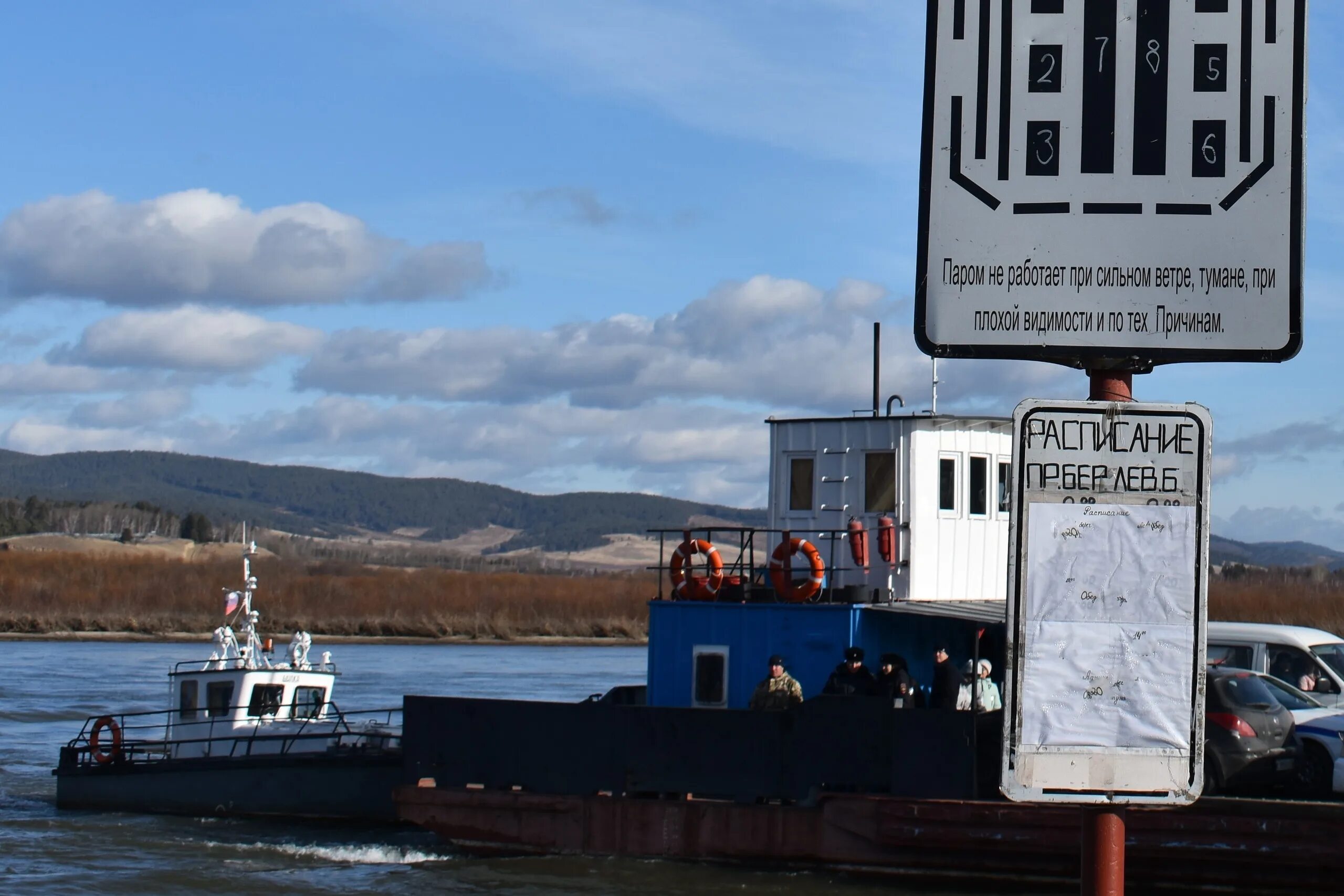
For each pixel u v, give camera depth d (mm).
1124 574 5621
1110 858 5562
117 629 127500
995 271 6016
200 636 125625
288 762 36656
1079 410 5676
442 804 28984
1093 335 5961
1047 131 6008
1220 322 5914
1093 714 5586
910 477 31641
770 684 27750
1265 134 5930
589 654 111688
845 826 25672
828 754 26297
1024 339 5992
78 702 65812
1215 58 5973
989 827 24531
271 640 40031
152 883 29047
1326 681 28484
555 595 145875
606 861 27500
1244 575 141125
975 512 32531
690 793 27281
